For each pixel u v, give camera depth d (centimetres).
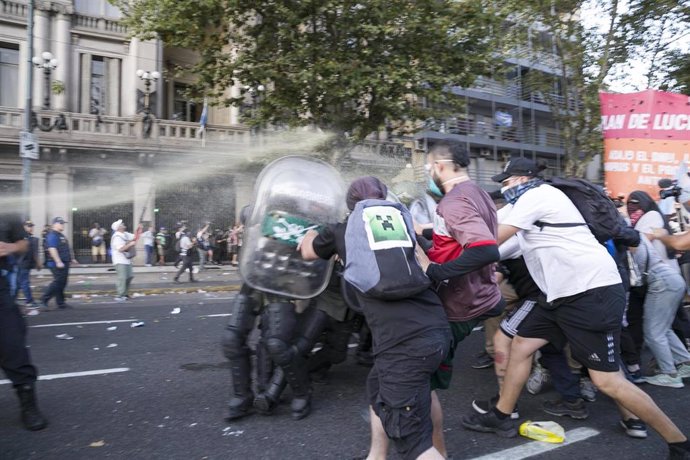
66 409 416
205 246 1870
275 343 379
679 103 527
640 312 502
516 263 399
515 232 343
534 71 1942
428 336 254
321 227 386
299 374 398
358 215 271
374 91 1354
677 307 480
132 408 420
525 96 2978
